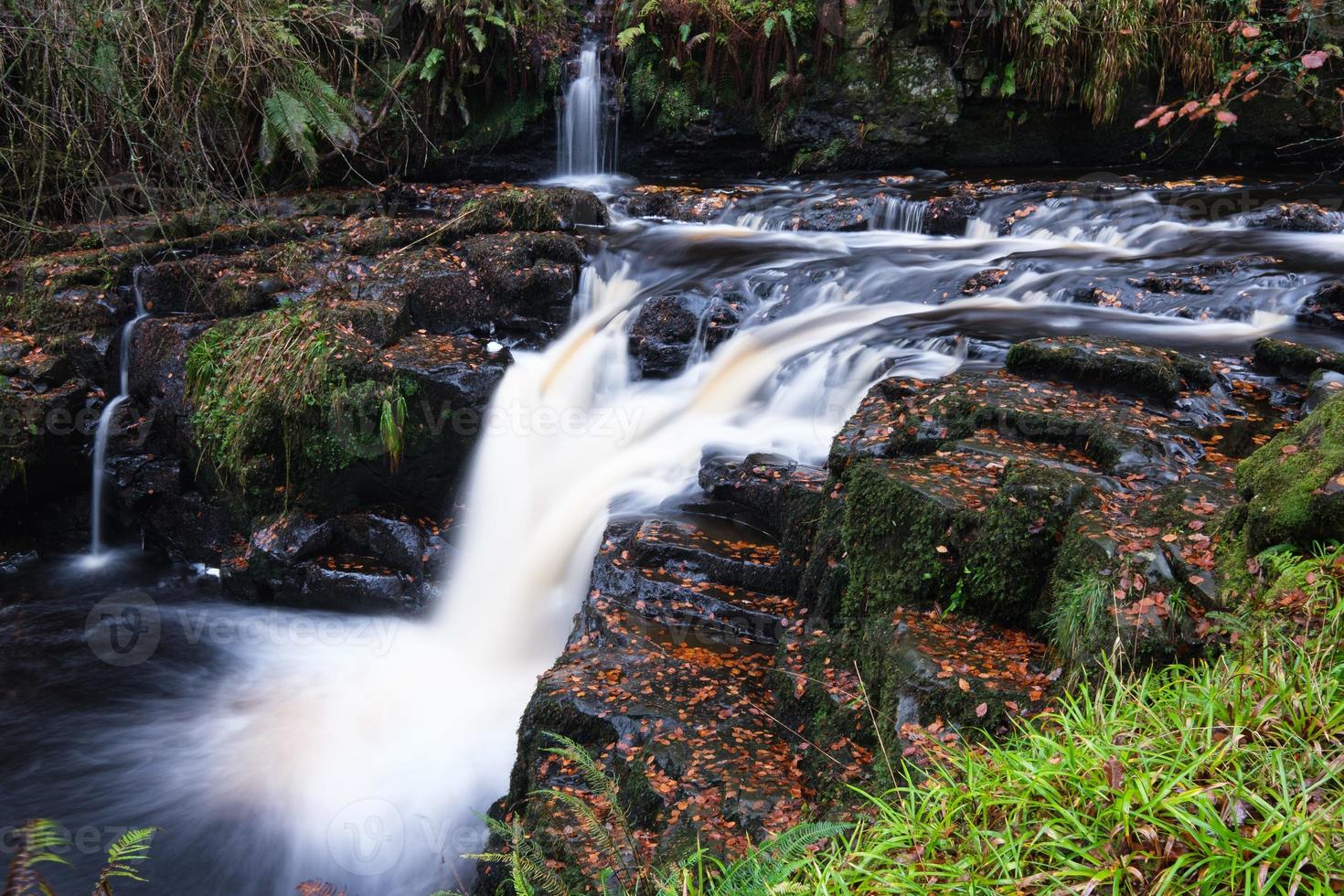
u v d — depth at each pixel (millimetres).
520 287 8867
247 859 5340
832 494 5227
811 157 12188
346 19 11414
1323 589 3299
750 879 3166
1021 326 7082
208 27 10281
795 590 5387
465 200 10375
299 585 7602
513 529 7258
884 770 3730
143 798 5691
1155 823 2611
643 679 4766
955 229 9766
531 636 6707
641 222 10453
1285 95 10969
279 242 9773
